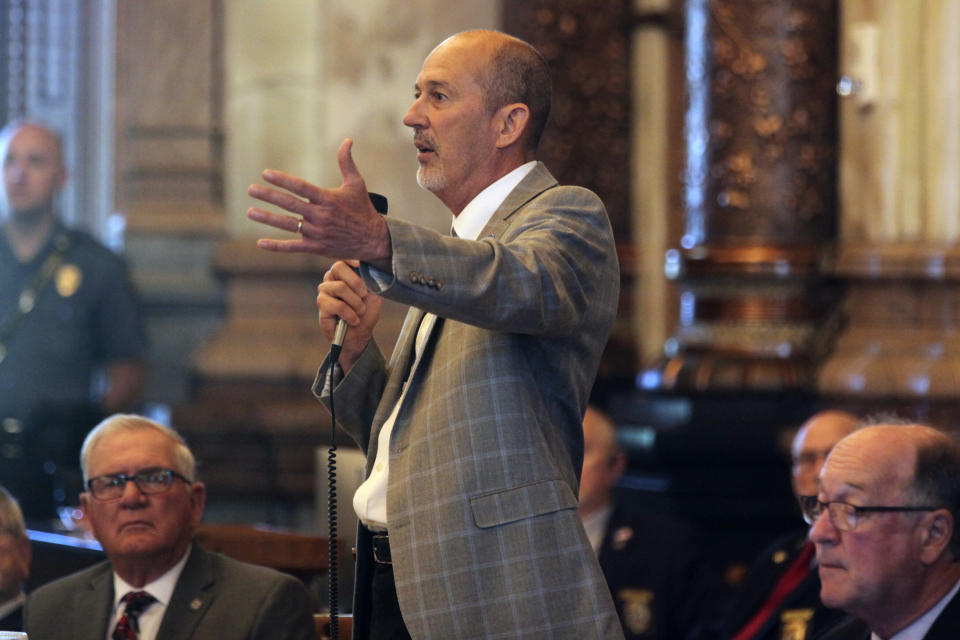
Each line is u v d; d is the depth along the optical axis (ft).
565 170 73.61
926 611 29.94
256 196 21.67
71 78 81.87
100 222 81.56
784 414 59.57
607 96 74.33
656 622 46.06
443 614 23.47
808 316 60.59
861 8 60.03
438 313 22.58
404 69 66.44
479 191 25.86
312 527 63.98
